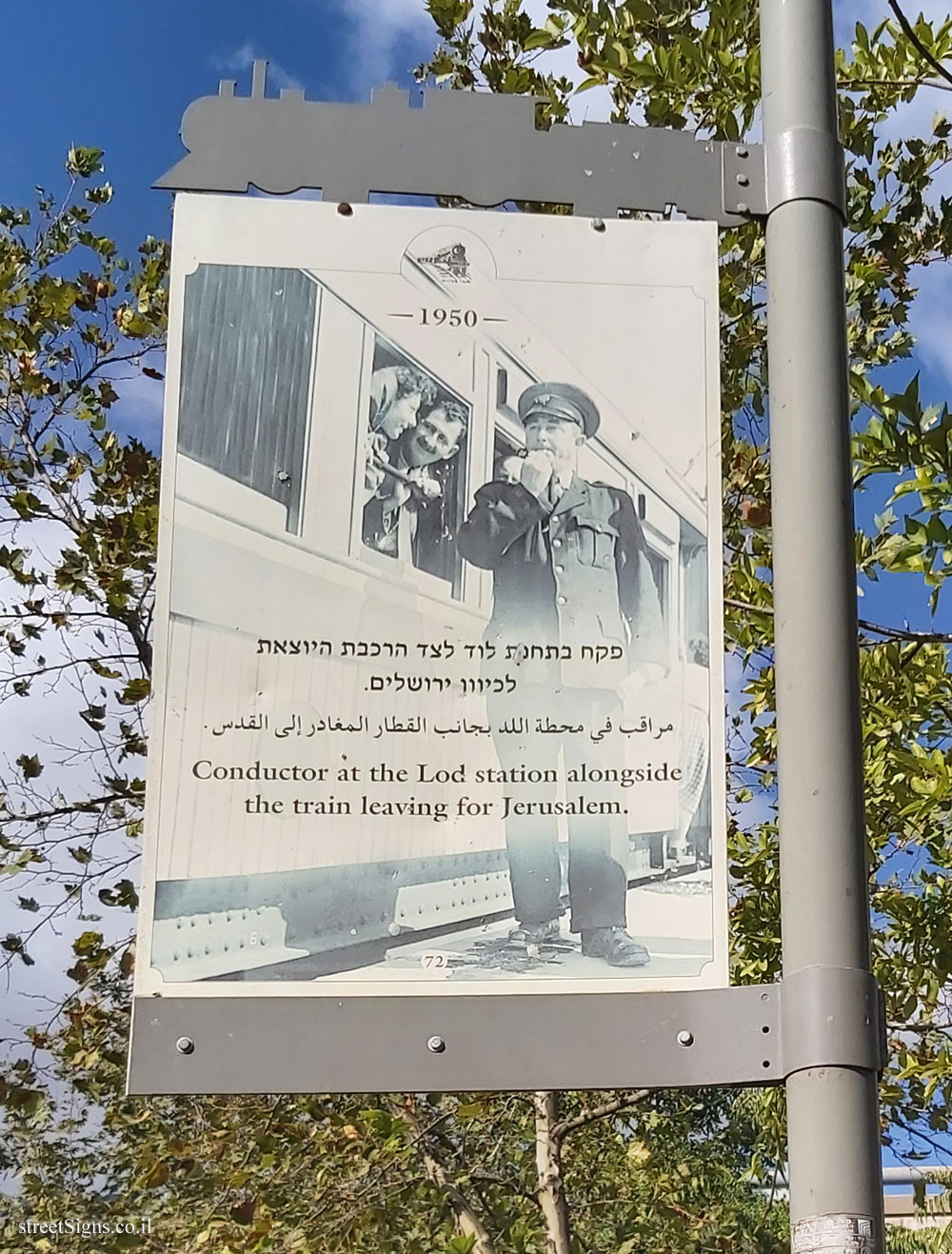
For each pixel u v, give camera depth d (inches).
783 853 101.3
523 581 109.1
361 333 114.2
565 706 106.7
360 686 106.2
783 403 111.2
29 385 313.4
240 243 115.6
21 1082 291.7
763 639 215.8
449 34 279.1
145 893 100.7
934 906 229.8
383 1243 295.9
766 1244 332.2
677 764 106.0
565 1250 296.8
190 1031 98.1
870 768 205.2
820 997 96.2
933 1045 253.0
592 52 233.9
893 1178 342.3
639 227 118.2
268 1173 294.5
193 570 107.5
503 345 114.7
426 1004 99.7
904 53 210.4
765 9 123.6
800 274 114.4
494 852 103.5
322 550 108.7
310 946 100.7
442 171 119.5
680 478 112.6
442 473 111.3
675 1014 99.7
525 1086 97.8
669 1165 334.6
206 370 112.2
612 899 102.8
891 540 190.7
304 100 120.3
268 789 103.6
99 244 331.3
